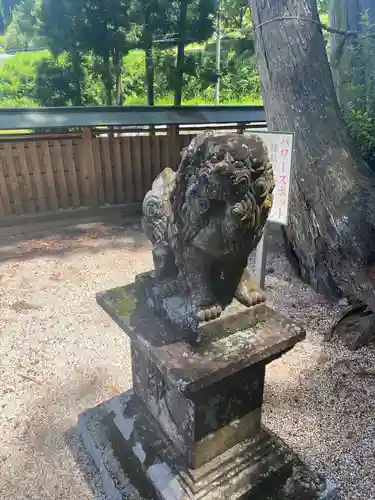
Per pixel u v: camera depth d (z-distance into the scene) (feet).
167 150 20.33
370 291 10.28
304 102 13.01
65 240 17.57
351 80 16.11
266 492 5.83
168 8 20.01
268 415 8.05
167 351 5.11
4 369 9.48
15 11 23.59
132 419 6.88
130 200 20.57
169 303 5.73
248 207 4.46
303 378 9.11
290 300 12.37
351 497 6.36
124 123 18.20
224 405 5.61
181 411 5.65
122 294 6.68
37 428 7.80
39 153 17.99
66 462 7.06
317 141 12.62
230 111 20.68
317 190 12.23
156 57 21.21
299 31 13.23
